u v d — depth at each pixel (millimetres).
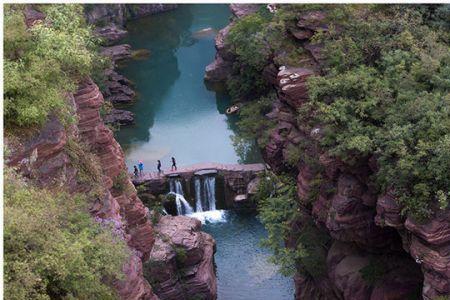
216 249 54625
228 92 79812
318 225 43281
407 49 40625
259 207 55781
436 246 31078
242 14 79312
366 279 39406
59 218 25344
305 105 40281
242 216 59094
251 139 64562
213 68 81875
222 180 60406
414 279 38594
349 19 44812
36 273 21047
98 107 34625
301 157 44562
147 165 65750
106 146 35594
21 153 26625
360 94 37688
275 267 51688
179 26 100812
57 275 22141
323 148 39031
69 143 30172
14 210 21203
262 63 61438
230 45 74375
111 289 27609
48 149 27750
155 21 102125
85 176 31031
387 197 33281
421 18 42594
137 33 98000
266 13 66562
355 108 36906
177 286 46219
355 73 39156
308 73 44906
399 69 38062
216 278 51188
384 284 38812
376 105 36531
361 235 39031
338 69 42000
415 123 33781
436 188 30844
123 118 73375
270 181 56531
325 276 43188
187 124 74250
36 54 28609
